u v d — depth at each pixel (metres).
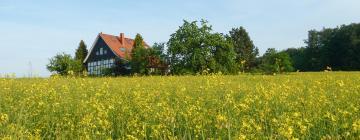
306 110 9.83
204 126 8.41
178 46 60.84
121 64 67.88
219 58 61.50
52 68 56.75
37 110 10.34
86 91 15.27
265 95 11.25
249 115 9.34
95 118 9.09
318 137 7.82
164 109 9.35
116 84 19.42
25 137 7.29
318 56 101.75
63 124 9.02
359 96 12.65
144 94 13.74
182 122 8.79
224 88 15.27
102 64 83.56
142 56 63.72
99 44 84.38
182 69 59.34
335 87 14.95
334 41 96.62
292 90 14.06
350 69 91.88
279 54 57.06
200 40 60.94
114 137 8.48
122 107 10.73
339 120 8.80
